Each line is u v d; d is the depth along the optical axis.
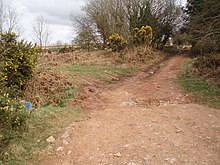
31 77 7.26
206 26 10.13
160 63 16.72
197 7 15.43
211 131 4.96
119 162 3.83
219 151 4.11
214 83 8.89
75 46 27.91
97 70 12.14
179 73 11.65
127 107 6.78
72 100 7.16
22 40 7.33
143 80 10.65
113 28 24.23
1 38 6.45
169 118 5.72
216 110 6.34
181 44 32.34
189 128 5.11
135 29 19.88
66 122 5.52
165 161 3.78
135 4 24.45
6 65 5.86
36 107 6.29
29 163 3.96
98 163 3.85
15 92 6.02
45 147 4.42
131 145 4.35
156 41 27.38
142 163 3.75
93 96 7.89
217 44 10.67
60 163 3.95
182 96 7.77
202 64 11.51
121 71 12.61
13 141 4.39
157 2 26.53
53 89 7.49
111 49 19.16
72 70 11.47
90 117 5.96
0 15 20.94
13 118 4.73
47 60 13.77
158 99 7.54
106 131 5.05
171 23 28.59
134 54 16.42
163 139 4.55
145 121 5.52
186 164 3.68
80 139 4.71
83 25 28.19
